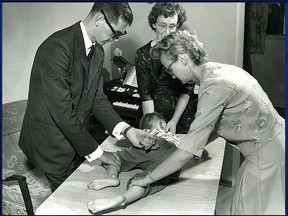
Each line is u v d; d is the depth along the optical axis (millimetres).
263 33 2395
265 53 2438
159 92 2094
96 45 1865
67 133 1740
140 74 2064
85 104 1897
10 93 2432
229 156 2285
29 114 1888
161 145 1726
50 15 2414
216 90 1352
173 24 1920
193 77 1475
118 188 1599
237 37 2295
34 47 2447
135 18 2418
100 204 1358
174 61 1429
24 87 2490
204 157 1909
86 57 1803
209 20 2289
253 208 1407
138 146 1771
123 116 2406
